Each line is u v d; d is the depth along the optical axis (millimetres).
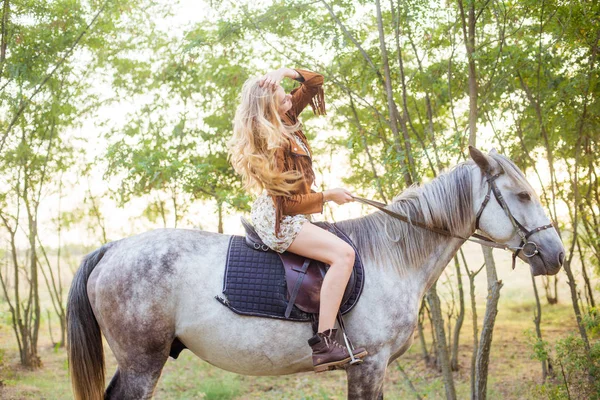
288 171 2291
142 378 2342
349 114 5156
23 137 5141
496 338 6570
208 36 4461
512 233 2479
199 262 2375
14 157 5168
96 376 2416
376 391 2396
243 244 2457
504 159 2531
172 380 5211
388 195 4805
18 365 5625
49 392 4629
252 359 2363
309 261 2373
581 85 3723
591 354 3336
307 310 2307
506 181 2488
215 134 5707
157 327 2314
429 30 4070
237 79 4695
